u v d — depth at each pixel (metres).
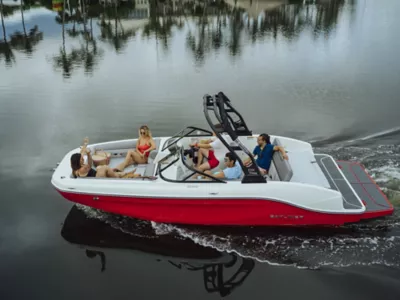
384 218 6.62
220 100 6.33
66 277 5.49
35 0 42.09
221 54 20.80
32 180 7.98
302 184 6.08
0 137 10.11
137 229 6.52
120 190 6.16
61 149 9.35
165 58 20.05
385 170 7.82
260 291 5.21
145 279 5.46
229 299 5.09
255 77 15.84
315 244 6.09
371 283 5.29
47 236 6.34
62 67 18.19
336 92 13.45
